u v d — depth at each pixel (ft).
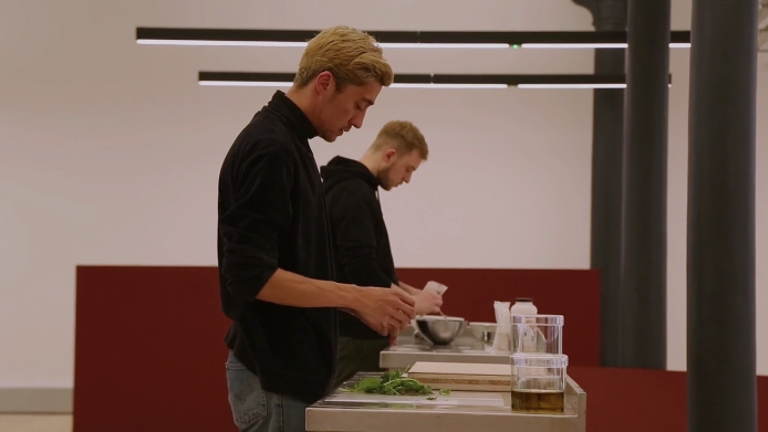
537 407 5.24
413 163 11.33
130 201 26.53
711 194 10.74
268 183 5.94
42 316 26.23
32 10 26.22
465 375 6.33
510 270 15.90
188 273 15.39
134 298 15.40
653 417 12.98
